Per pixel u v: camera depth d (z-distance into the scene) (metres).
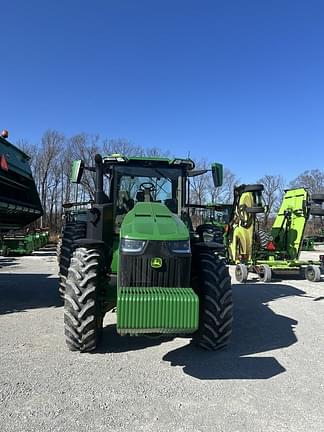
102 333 5.44
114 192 6.04
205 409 3.53
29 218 8.88
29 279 11.34
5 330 5.88
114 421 3.29
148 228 4.55
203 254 5.26
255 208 11.51
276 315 7.14
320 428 3.25
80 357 4.75
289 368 4.52
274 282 11.59
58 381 4.05
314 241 23.48
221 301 4.91
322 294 9.45
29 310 7.22
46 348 5.06
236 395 3.82
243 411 3.51
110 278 5.22
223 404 3.63
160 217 4.82
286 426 3.28
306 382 4.14
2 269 14.02
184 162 6.07
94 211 5.51
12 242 19.38
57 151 43.62
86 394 3.77
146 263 4.38
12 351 4.93
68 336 4.81
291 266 12.10
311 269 11.91
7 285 10.17
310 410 3.54
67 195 43.28
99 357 4.77
